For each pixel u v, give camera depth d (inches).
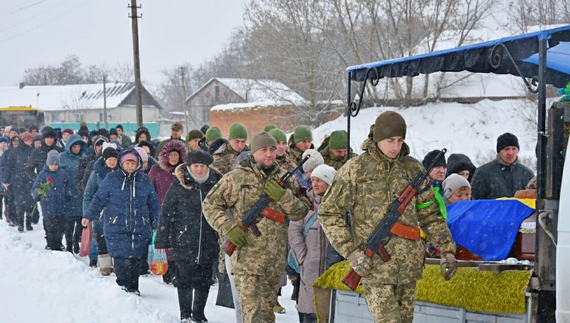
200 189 286.7
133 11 1039.6
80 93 3422.7
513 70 257.6
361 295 213.5
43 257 393.7
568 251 157.1
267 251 228.2
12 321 265.3
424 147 1046.4
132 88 3331.7
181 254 283.3
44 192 458.3
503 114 1089.4
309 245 255.8
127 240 338.3
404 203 184.1
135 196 341.1
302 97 1331.2
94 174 376.8
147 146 470.9
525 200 210.2
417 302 202.1
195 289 287.0
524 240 197.5
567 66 249.6
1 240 446.0
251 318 224.2
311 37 1280.8
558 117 169.6
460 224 208.8
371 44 1242.6
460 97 1168.8
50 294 306.8
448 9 1174.3
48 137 558.6
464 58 213.3
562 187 160.7
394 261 182.5
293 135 382.6
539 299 174.1
